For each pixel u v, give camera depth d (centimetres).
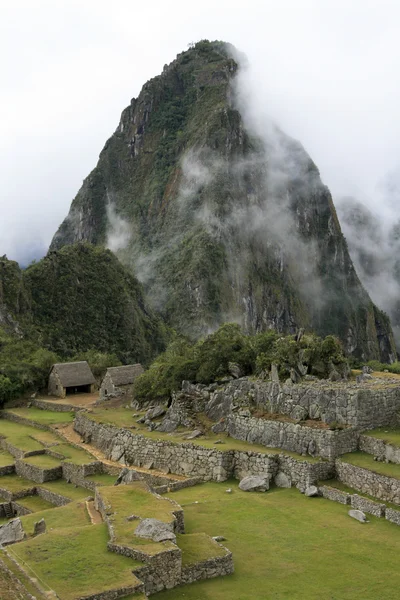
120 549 1762
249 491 2744
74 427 4538
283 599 1719
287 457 2812
